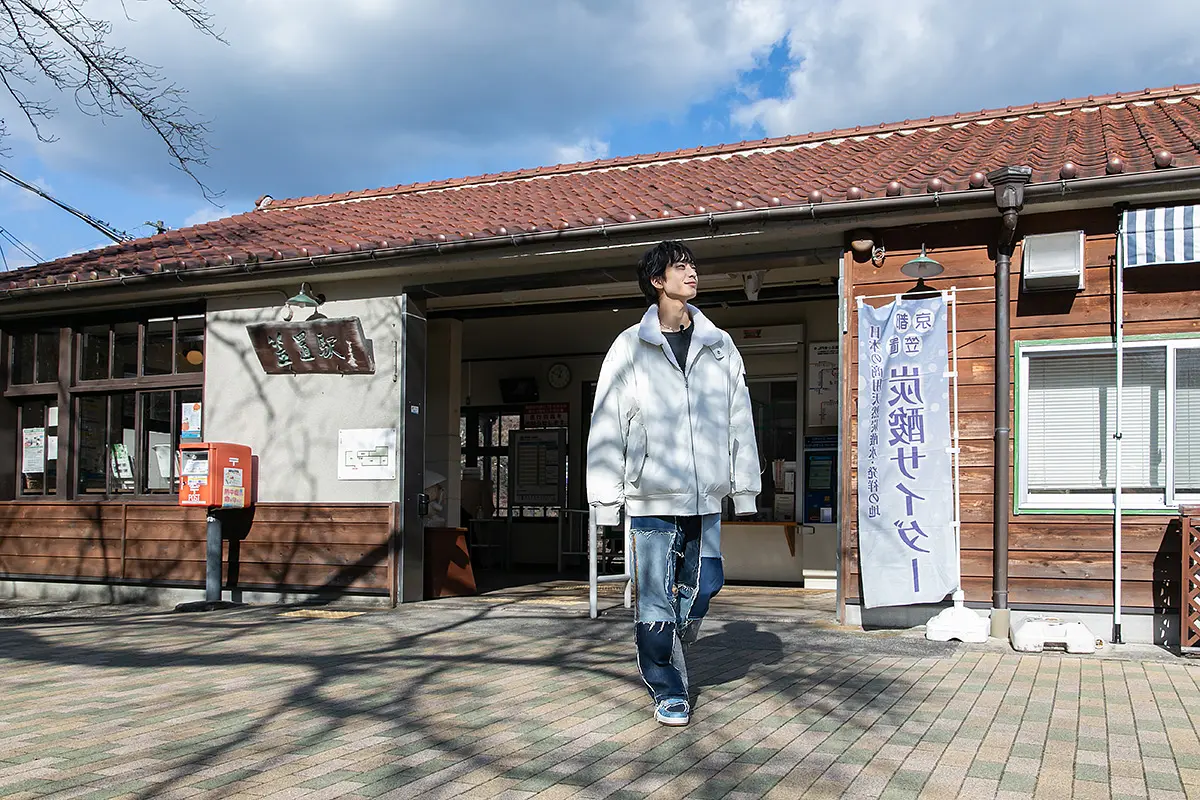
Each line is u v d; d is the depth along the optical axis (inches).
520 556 543.8
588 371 532.7
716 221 301.3
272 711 176.9
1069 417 279.6
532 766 141.3
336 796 127.9
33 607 371.6
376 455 357.7
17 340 430.0
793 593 402.6
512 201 448.1
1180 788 131.5
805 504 441.7
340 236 392.5
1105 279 273.6
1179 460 266.5
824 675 211.0
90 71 394.6
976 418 282.8
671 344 170.2
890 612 287.7
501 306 447.8
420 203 494.0
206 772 138.7
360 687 198.7
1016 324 281.3
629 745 152.2
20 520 408.2
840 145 455.5
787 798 127.3
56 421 419.5
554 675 211.2
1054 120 418.3
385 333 361.1
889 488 284.5
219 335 386.3
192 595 374.9
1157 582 262.7
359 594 350.9
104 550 390.6
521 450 545.6
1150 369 272.8
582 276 341.1
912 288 292.4
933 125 452.8
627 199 380.2
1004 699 187.8
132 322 406.3
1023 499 278.1
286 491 370.0
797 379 454.9
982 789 131.0
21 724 168.1
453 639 266.2
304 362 366.6
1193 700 188.2
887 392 287.4
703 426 166.6
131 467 401.7
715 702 182.5
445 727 163.8
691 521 168.2
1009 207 267.0
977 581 279.3
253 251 368.5
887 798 127.3
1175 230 260.7
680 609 169.9
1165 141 308.0
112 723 168.4
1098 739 157.2
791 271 389.4
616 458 166.1
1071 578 270.7
